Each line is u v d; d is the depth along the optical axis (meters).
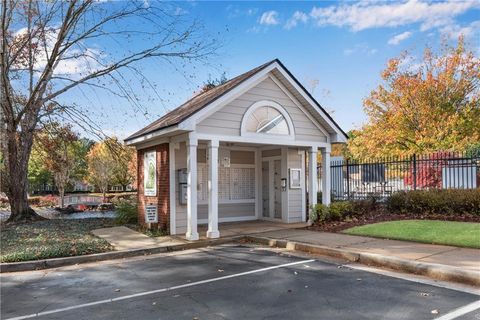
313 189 13.02
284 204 13.69
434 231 9.70
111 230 12.45
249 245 10.33
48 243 9.81
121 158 16.89
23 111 14.68
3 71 13.63
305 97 12.41
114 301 5.62
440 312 4.76
